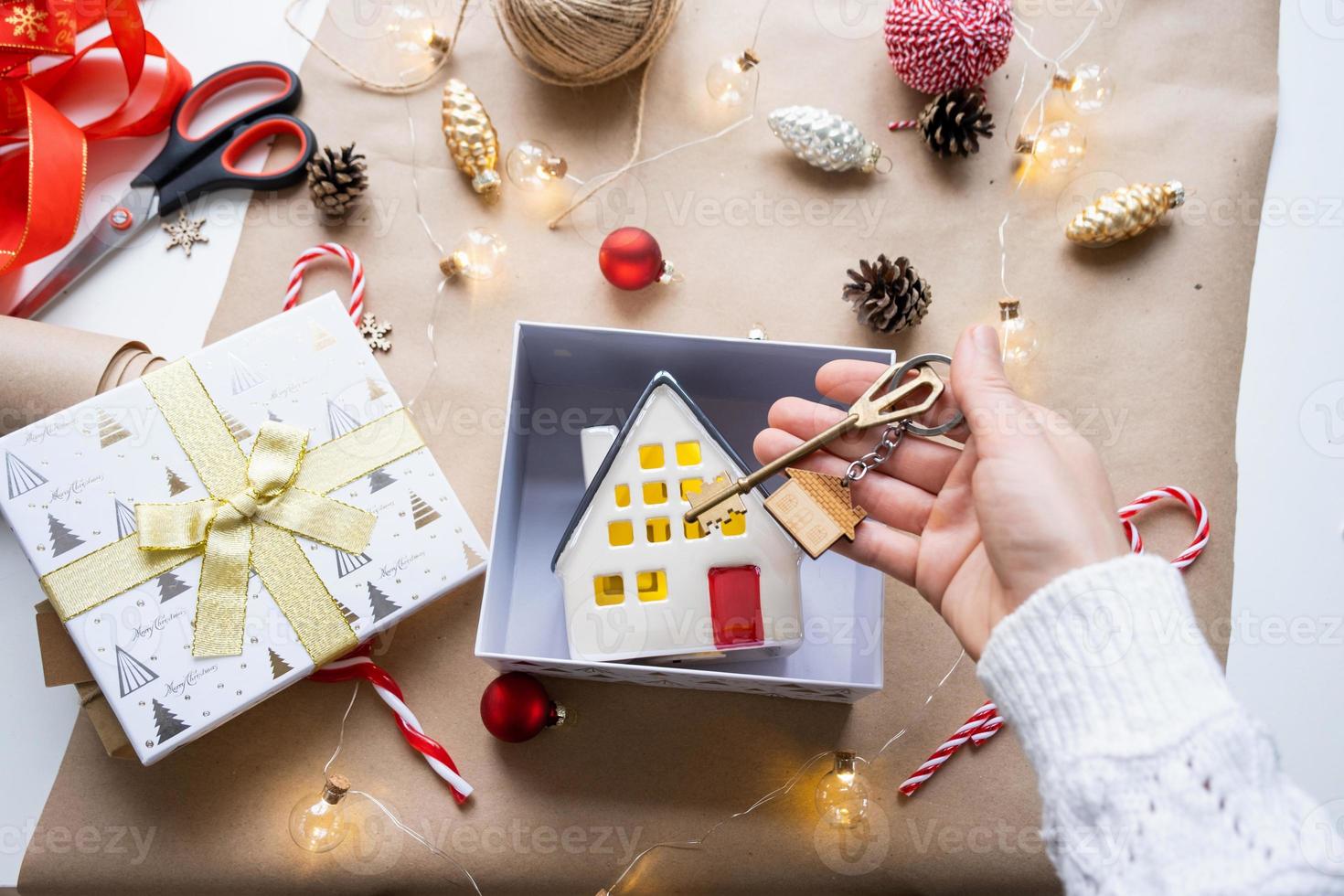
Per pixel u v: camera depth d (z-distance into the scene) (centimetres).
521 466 62
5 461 56
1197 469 62
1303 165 65
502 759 60
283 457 57
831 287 65
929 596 53
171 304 65
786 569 56
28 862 58
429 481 58
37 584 61
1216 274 64
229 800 59
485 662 56
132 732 55
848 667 61
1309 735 60
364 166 66
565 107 67
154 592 56
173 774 59
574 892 59
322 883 59
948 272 65
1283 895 37
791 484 54
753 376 62
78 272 64
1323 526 62
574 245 66
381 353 64
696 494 55
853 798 57
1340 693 60
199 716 55
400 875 59
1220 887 37
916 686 61
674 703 60
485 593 54
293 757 60
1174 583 43
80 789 59
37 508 56
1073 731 41
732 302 65
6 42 62
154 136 66
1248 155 65
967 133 63
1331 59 66
